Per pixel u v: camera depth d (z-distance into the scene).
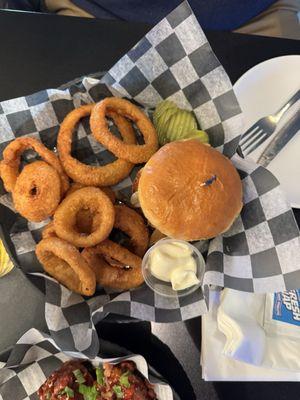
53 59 0.45
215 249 0.35
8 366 0.37
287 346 0.38
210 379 0.37
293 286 0.32
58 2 0.57
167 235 0.35
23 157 0.38
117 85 0.38
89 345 0.32
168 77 0.38
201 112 0.38
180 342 0.39
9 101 0.36
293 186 0.40
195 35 0.36
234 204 0.34
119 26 0.47
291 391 0.39
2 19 0.46
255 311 0.39
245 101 0.42
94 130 0.37
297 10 0.60
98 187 0.38
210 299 0.38
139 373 0.37
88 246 0.35
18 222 0.37
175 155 0.34
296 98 0.42
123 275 0.35
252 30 0.58
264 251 0.34
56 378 0.37
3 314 0.39
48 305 0.33
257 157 0.41
